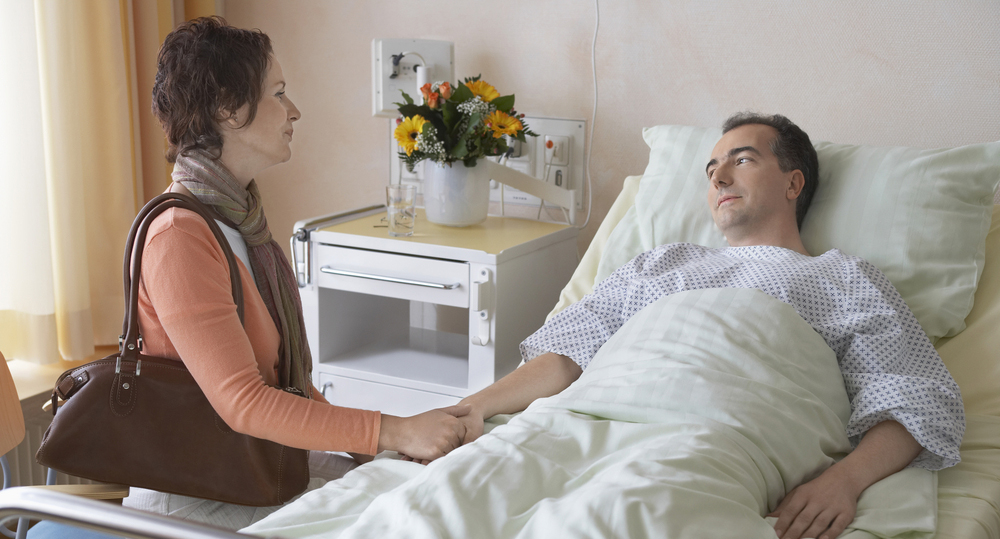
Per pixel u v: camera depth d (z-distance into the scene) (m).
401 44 2.22
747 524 0.90
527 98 2.26
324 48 2.46
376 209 2.22
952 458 1.11
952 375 1.36
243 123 1.21
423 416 1.21
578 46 2.17
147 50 2.25
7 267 2.06
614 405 1.16
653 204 1.73
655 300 1.42
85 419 1.09
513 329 1.89
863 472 1.10
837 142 1.96
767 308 1.26
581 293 1.75
